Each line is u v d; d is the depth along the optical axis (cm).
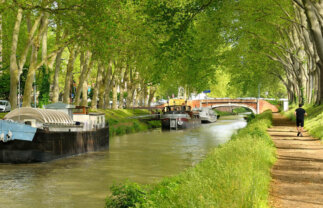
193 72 4303
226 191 861
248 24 4169
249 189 845
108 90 6109
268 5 3906
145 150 3350
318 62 4059
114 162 2617
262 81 8175
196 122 7238
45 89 4203
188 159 2777
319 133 2519
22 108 2725
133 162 2628
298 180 1154
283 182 1124
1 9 3048
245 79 7369
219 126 7338
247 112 15638
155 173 2208
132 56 4925
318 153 1794
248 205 757
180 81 7294
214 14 3759
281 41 5472
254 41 5122
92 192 1725
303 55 5156
